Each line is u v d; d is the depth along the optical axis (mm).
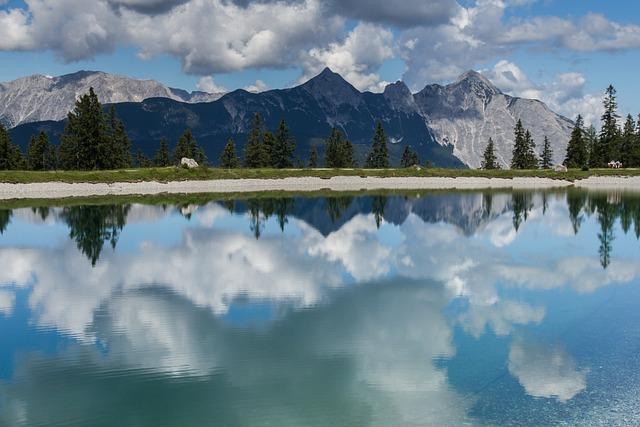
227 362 19328
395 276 33094
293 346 20844
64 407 16109
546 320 24188
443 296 28359
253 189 115125
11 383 17828
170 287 30344
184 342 21469
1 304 27156
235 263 37094
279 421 15070
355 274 33688
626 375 17828
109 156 129125
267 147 155375
